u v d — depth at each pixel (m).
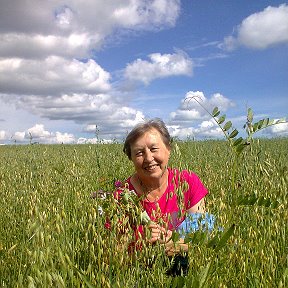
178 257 1.05
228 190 1.15
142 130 1.21
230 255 0.95
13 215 1.47
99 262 0.83
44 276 0.69
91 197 1.14
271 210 1.06
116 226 0.91
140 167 1.22
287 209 1.04
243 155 1.13
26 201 1.53
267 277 0.93
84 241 0.92
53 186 1.67
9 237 1.28
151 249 0.90
